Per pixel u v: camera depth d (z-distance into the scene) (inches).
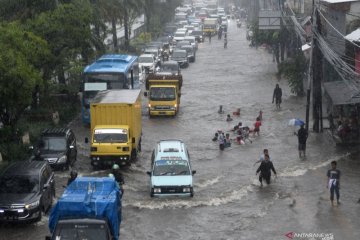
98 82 2247.8
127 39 4050.2
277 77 3127.5
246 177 1606.8
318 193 1453.0
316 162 1733.5
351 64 2085.4
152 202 1402.6
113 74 2247.8
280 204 1381.6
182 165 1477.6
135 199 1427.2
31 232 1218.6
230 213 1326.3
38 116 2188.7
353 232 1201.4
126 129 1733.5
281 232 1210.6
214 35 5989.2
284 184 1533.0
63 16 2204.7
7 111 1782.7
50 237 968.9
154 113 2432.3
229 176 1619.1
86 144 1994.3
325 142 1952.5
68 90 2445.9
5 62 1610.5
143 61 3558.1
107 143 1700.3
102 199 1070.4
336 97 1941.4
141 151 1908.2
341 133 1913.1
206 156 1836.9
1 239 1180.5
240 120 2336.4
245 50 4766.2
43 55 1936.5
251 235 1197.1
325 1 2362.2
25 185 1294.3
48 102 2331.4
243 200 1414.9
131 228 1240.8
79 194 1103.0
